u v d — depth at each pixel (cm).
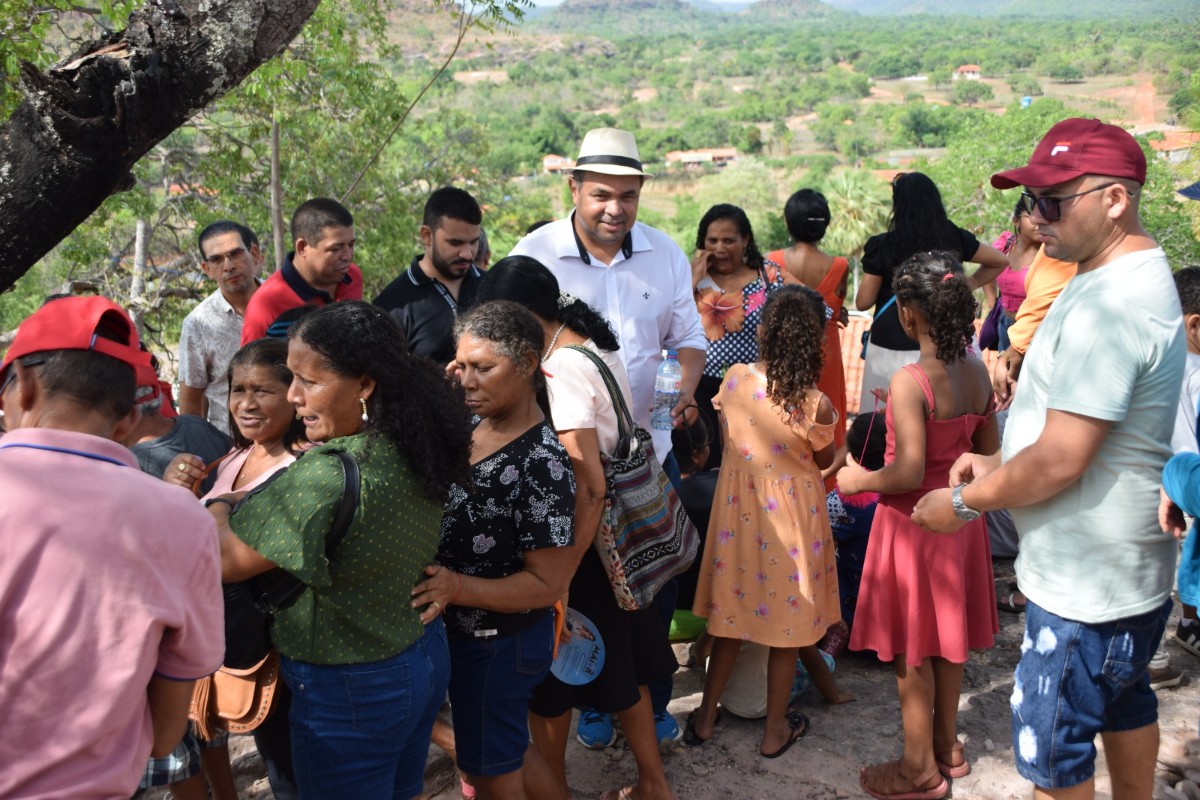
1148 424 249
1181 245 3584
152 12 300
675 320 438
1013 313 581
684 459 460
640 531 301
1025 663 273
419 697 241
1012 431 274
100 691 176
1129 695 276
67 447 184
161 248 2012
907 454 319
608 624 308
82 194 299
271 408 268
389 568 230
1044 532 263
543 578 268
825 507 355
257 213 1905
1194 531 270
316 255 425
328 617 230
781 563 344
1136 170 244
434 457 233
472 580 259
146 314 1680
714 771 350
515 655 275
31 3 777
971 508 277
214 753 300
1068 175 246
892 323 519
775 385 339
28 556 174
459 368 266
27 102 294
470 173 2862
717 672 361
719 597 353
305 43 1432
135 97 293
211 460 314
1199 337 366
